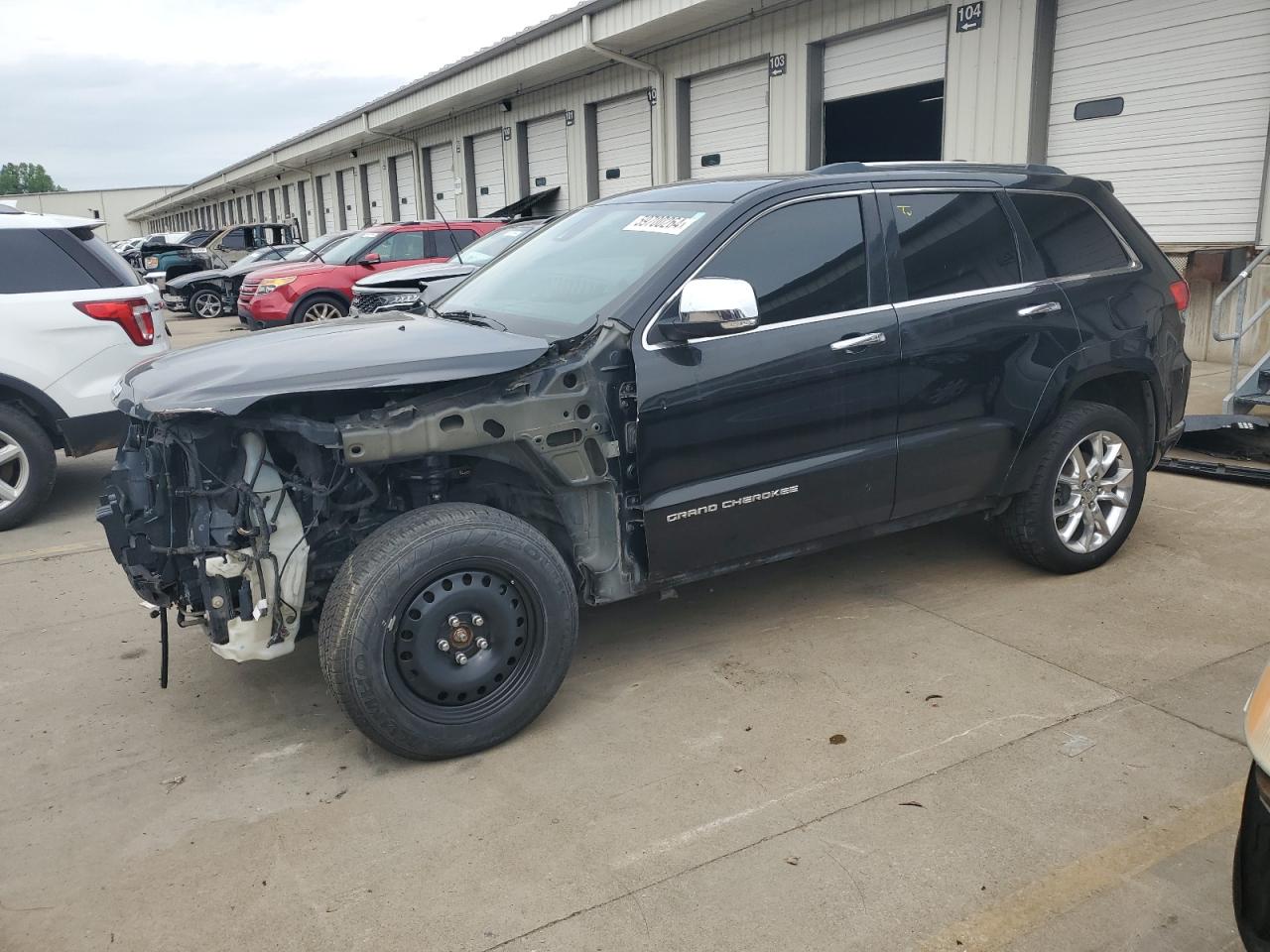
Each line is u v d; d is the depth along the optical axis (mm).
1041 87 10633
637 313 3465
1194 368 9492
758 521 3750
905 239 4039
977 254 4230
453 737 3199
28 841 2902
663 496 3527
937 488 4184
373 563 3045
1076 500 4598
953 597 4512
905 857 2689
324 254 14836
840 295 3850
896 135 15125
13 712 3703
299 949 2428
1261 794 1827
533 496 3611
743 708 3551
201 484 3049
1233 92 9172
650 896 2568
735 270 3654
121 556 3305
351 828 2910
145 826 2957
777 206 3785
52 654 4219
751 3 13445
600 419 3395
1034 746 3227
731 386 3564
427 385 3176
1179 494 5969
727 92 15000
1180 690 3572
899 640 4078
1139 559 4898
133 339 6266
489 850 2785
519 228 11062
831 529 3988
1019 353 4246
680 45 15508
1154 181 9930
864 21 12414
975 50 11156
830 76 13273
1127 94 9992
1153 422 4828
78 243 6191
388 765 3268
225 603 3098
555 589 3311
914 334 3959
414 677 3145
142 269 26375
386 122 24688
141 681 3941
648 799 3002
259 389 2943
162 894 2645
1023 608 4355
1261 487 6043
